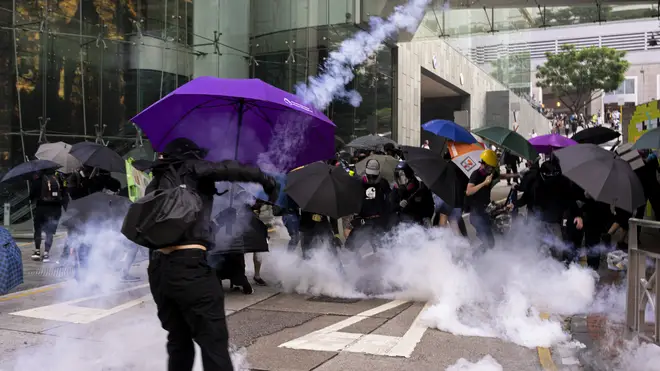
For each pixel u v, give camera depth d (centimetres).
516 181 1281
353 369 467
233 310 675
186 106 521
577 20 2414
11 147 1523
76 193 972
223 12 2058
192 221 342
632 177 655
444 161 796
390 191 830
